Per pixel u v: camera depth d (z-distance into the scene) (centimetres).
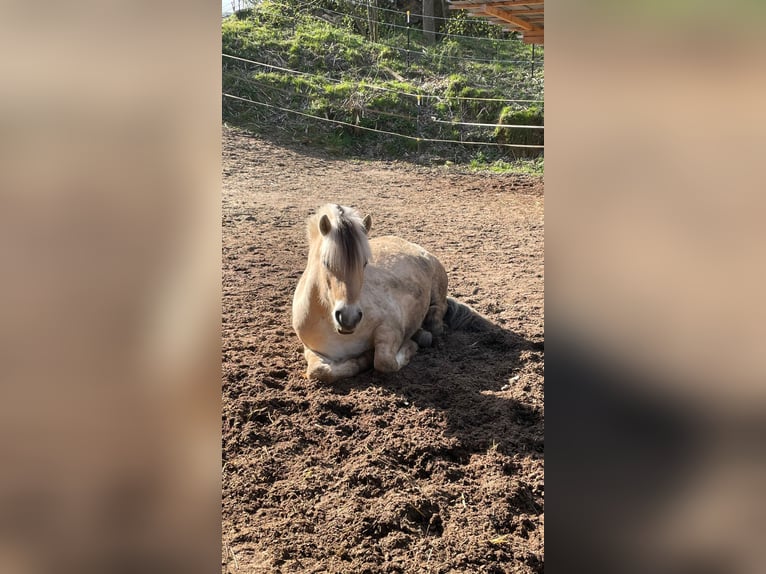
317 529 250
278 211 787
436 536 253
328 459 302
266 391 361
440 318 480
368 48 1434
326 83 1289
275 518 255
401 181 1020
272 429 322
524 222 808
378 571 229
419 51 1505
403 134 1226
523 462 306
